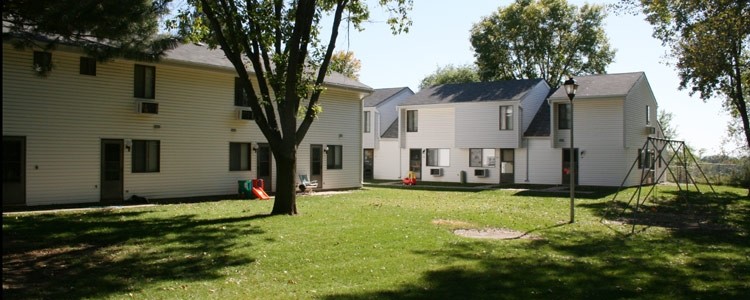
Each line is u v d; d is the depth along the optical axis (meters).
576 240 11.03
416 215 14.84
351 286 7.09
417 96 36.19
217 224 12.67
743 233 12.23
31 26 10.68
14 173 15.71
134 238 10.63
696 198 21.48
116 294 6.59
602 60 44.94
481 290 6.83
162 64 18.91
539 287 6.99
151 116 18.92
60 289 6.81
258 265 8.35
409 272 7.93
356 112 27.22
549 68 45.66
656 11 23.27
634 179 29.47
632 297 6.54
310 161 24.53
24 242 10.13
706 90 23.89
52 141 16.42
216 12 13.71
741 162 33.78
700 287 7.05
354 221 13.38
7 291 6.68
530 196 22.39
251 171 22.42
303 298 6.45
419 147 35.12
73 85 16.86
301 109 15.82
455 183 32.50
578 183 29.42
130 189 18.38
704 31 21.73
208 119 20.80
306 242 10.33
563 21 43.69
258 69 14.48
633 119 29.36
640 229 12.73
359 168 27.38
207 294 6.64
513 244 10.45
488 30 45.78
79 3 9.73
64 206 16.39
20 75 15.70
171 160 19.56
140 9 10.97
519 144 30.86
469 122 32.56
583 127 29.17
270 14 14.27
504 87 33.56
